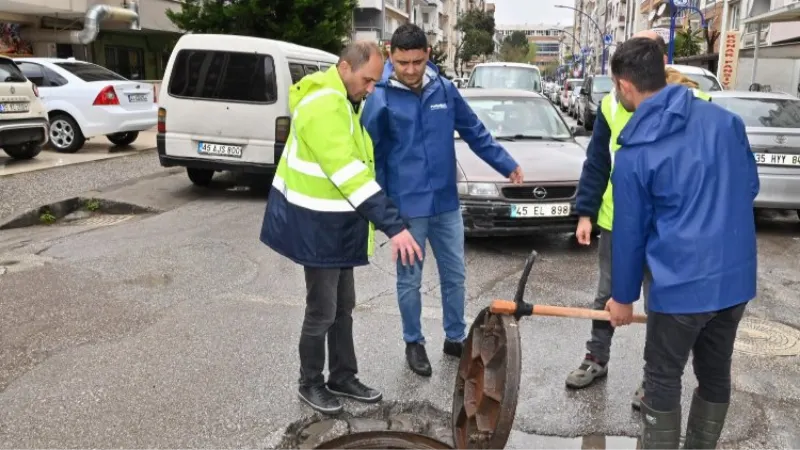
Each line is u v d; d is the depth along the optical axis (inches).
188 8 751.7
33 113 411.8
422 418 139.5
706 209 96.4
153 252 250.2
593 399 144.9
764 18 619.2
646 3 1745.8
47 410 135.4
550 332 181.6
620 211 101.0
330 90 121.9
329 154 118.9
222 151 346.0
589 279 230.2
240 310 192.4
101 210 338.3
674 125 97.7
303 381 139.3
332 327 140.6
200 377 150.7
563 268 243.0
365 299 205.5
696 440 114.2
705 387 112.1
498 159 161.3
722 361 108.4
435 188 148.9
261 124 340.5
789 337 179.6
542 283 225.1
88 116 471.2
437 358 164.4
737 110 315.6
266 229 132.2
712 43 1083.9
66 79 473.1
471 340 119.0
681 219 97.0
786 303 207.5
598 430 132.8
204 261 239.8
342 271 138.7
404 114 145.6
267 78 339.0
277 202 129.9
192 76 346.0
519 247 271.6
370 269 237.6
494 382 107.4
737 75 788.6
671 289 97.8
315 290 131.7
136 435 127.3
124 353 162.2
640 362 163.5
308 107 121.2
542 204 250.4
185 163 350.6
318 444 128.3
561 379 154.1
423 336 161.2
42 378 149.0
